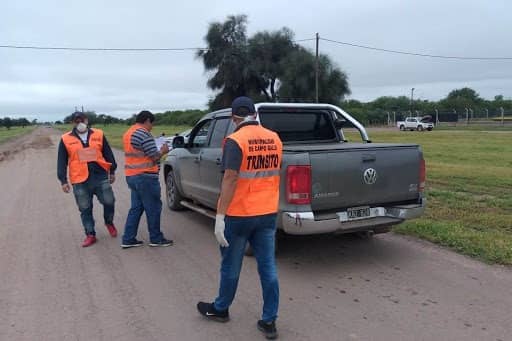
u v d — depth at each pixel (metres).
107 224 6.82
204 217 8.05
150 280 4.96
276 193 3.68
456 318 3.91
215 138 6.63
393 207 5.43
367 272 5.10
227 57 60.31
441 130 46.88
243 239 3.62
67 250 6.14
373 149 5.18
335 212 5.08
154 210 6.16
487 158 17.12
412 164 5.48
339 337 3.63
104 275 5.14
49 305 4.34
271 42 60.25
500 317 3.92
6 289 4.75
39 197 10.54
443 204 8.35
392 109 90.94
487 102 100.94
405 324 3.83
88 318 4.05
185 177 7.58
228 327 3.85
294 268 5.29
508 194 9.34
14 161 22.28
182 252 5.99
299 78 54.72
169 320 3.99
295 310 4.15
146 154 5.96
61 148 6.29
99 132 6.53
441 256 5.56
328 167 4.89
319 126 6.83
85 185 6.32
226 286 3.78
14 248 6.24
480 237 6.00
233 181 3.42
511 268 5.06
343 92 56.38
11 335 3.75
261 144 3.53
